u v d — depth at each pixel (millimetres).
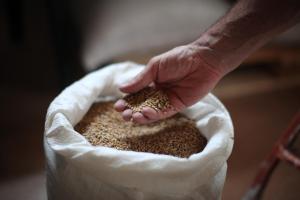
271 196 841
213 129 471
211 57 491
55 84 1136
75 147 405
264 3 449
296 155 629
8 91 1117
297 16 446
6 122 1008
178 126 516
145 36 904
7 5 1110
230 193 840
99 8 921
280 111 1080
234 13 477
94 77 524
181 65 496
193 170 399
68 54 1009
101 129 500
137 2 940
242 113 1065
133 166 391
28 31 1126
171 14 928
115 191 404
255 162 921
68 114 459
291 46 1019
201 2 976
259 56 1026
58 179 428
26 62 1147
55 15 994
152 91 507
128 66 564
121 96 553
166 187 397
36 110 1054
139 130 509
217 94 1091
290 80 1145
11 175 864
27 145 943
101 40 880
